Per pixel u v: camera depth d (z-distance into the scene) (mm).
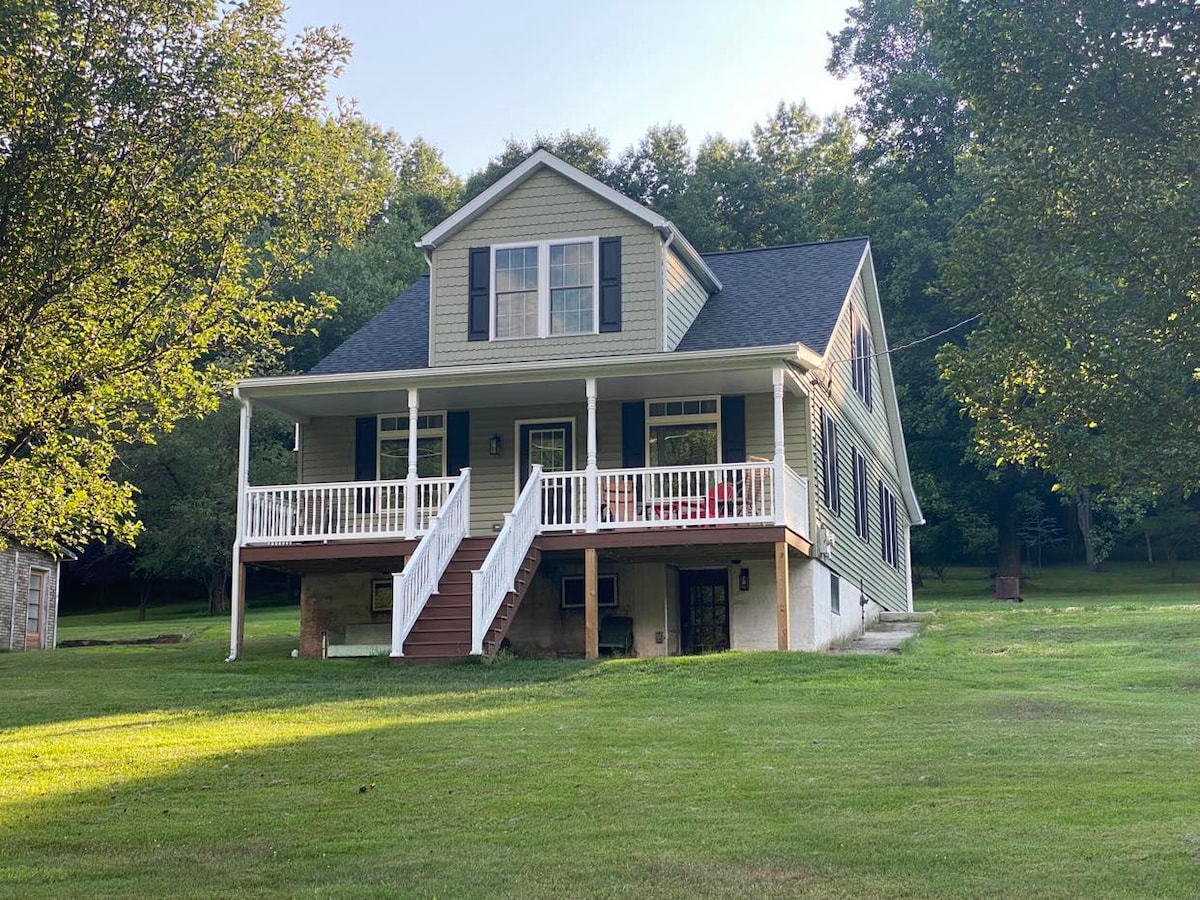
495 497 23312
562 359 21875
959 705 14312
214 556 44531
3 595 30188
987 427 12383
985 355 11922
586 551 20281
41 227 14375
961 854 8297
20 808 10359
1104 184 11172
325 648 22250
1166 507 43781
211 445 44781
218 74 15242
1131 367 10992
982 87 11891
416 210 57781
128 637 33625
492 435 23484
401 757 11914
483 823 9547
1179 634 21062
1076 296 11359
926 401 42062
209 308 15945
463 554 20797
